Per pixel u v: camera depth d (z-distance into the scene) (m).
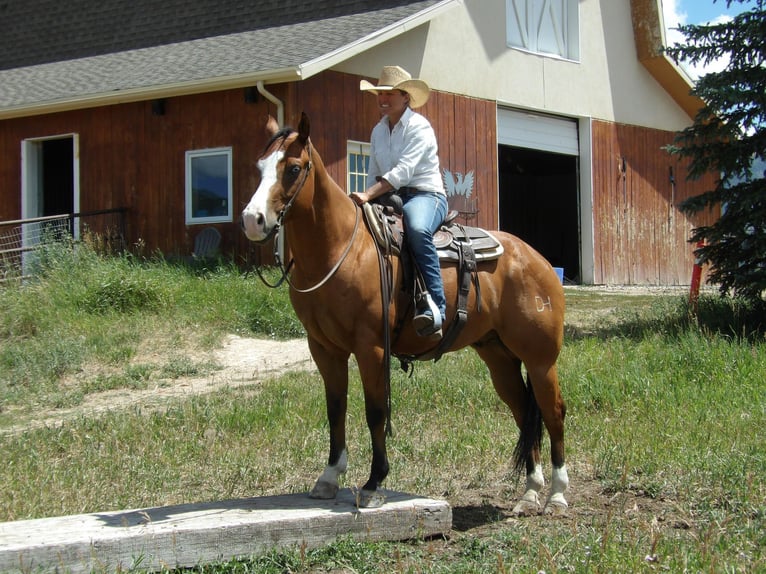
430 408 9.20
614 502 6.54
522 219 26.50
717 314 13.51
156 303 13.94
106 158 17.88
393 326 5.94
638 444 7.64
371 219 5.86
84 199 18.09
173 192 17.12
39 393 10.66
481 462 7.45
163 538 4.97
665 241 23.17
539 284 6.55
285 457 7.57
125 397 10.51
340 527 5.45
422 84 6.19
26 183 18.70
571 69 21.23
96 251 16.48
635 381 9.52
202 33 20.16
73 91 17.88
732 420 8.16
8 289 14.37
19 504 6.36
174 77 16.78
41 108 17.92
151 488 6.79
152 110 17.28
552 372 6.52
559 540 5.38
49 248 15.39
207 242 16.59
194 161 16.95
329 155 16.47
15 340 12.52
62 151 20.06
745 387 9.29
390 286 5.84
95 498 6.58
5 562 4.61
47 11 22.72
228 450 7.79
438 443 7.87
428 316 5.79
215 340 12.75
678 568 4.78
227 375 11.41
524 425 6.54
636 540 5.38
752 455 7.11
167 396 10.43
